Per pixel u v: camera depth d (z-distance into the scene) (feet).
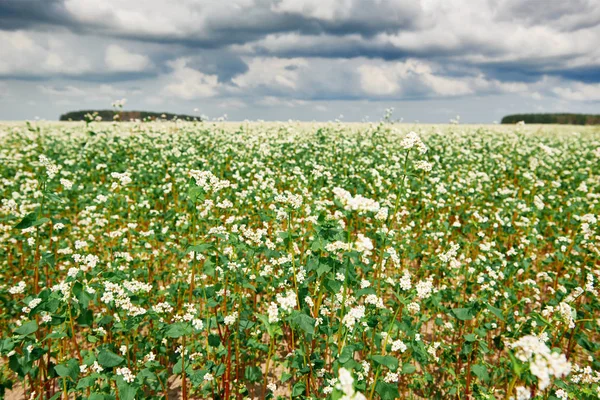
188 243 24.80
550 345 19.13
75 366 13.10
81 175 44.04
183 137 62.80
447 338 21.91
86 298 14.20
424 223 34.91
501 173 49.93
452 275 22.57
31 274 21.85
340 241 14.30
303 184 37.60
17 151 57.26
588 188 42.96
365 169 44.34
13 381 17.95
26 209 31.60
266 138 57.57
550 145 75.31
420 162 16.75
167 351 19.04
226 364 16.33
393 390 12.25
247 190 32.68
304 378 16.49
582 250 25.21
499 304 20.18
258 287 19.56
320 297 15.83
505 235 31.30
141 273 20.39
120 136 58.80
